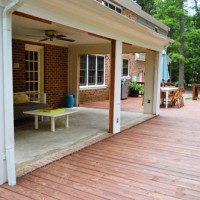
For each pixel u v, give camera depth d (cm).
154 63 822
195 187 309
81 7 396
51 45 888
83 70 1099
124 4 1114
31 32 639
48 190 294
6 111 303
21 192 288
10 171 304
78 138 520
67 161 390
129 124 674
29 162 378
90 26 452
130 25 555
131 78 1530
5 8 288
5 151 307
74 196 281
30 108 641
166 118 783
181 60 1727
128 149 458
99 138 524
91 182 317
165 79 1098
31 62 830
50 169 357
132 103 1140
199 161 400
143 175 342
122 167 369
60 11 373
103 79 1240
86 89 1113
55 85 927
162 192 294
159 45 802
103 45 894
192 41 1856
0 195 281
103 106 1020
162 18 1770
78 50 960
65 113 591
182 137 551
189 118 785
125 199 277
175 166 377
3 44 295
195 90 1317
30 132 563
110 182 318
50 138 515
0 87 296
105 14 455
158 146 480
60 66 946
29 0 315
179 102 1077
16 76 748
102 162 389
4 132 305
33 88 845
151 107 846
